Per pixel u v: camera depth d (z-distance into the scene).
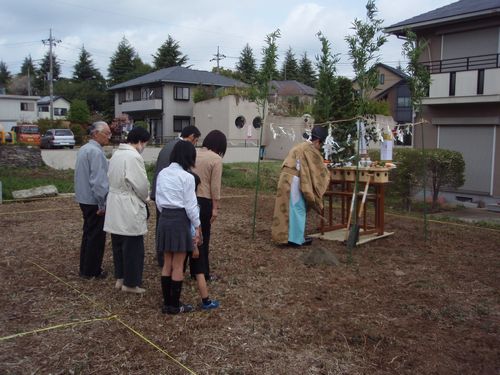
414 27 15.14
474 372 3.73
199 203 5.42
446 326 4.57
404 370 3.72
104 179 5.49
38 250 7.10
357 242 7.43
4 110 49.59
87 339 4.11
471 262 6.84
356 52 6.64
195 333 4.26
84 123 45.28
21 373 3.54
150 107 41.03
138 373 3.58
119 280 5.43
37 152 21.47
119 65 66.12
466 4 15.48
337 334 4.29
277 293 5.32
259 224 9.30
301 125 32.06
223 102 35.41
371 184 8.11
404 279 5.97
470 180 14.66
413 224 9.82
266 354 3.90
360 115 6.84
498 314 4.91
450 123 14.86
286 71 70.06
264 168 20.31
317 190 7.38
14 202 12.11
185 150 4.55
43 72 82.75
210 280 5.71
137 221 5.09
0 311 4.73
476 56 14.23
